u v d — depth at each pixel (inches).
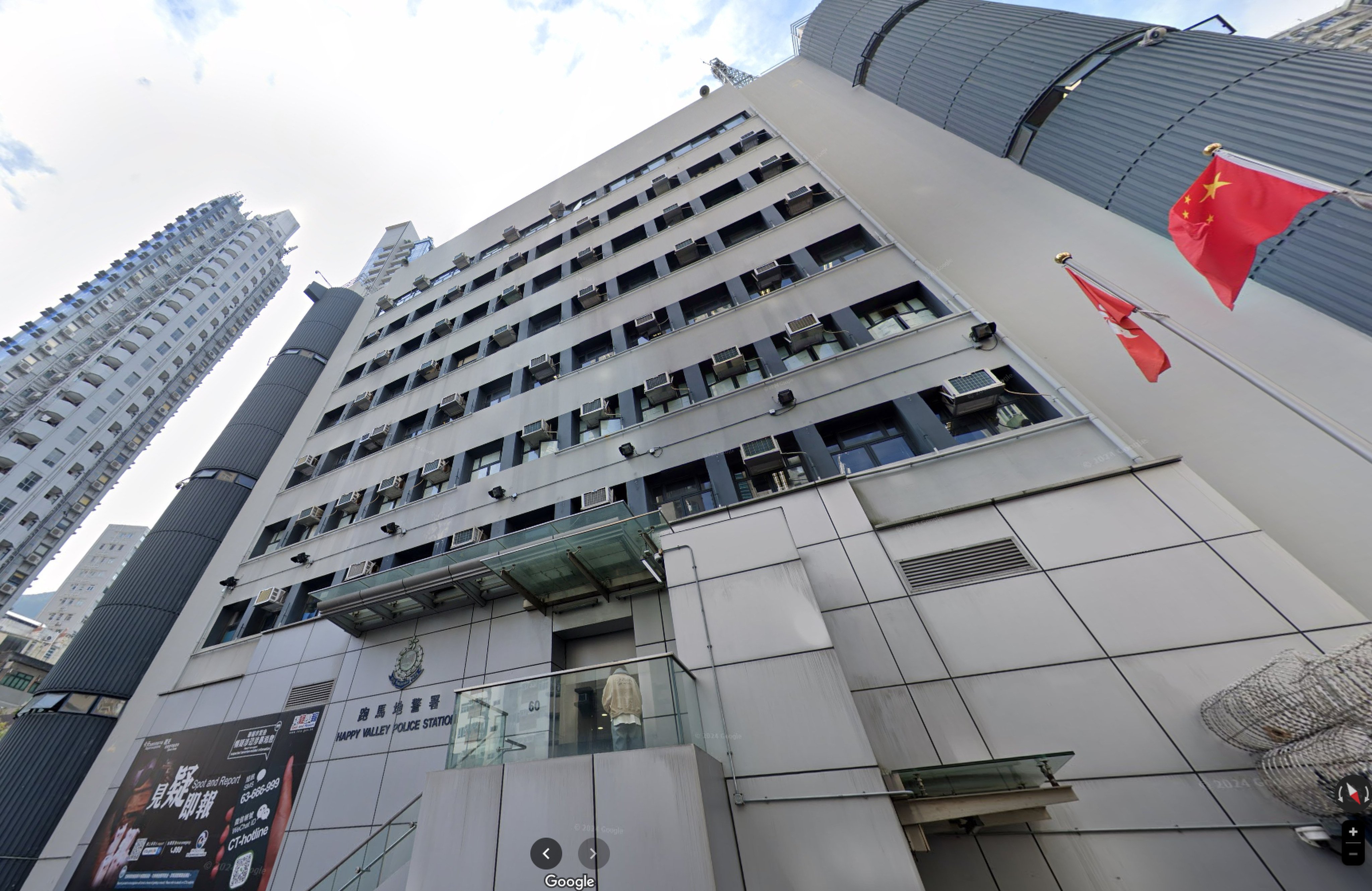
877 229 624.1
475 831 246.8
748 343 601.3
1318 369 344.5
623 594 455.8
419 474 724.0
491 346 880.3
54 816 606.2
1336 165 348.5
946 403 457.4
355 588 516.1
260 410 1047.6
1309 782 211.6
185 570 835.4
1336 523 298.5
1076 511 339.0
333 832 422.3
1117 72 512.7
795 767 260.5
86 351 2186.3
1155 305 430.0
